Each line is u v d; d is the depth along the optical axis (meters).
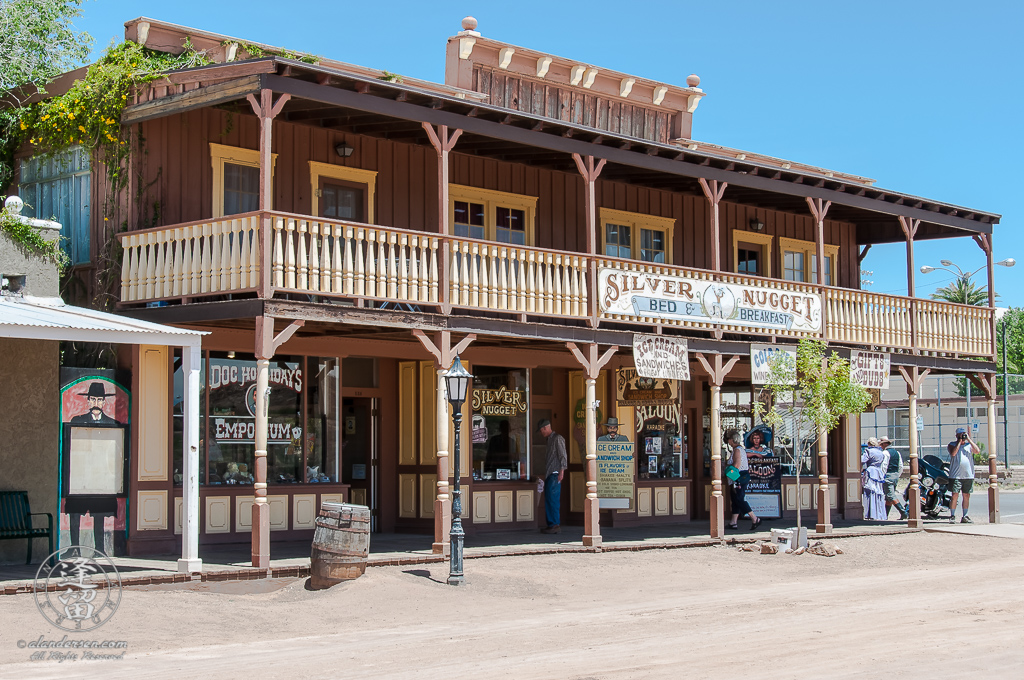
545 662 8.86
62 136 15.63
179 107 14.07
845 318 19.95
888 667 8.61
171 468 14.61
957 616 11.40
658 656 9.12
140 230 14.25
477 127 15.16
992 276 22.75
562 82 20.78
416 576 13.20
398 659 9.04
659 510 21.19
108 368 14.39
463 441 18.38
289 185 16.23
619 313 16.73
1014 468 40.53
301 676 8.29
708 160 17.84
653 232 21.22
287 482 16.12
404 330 15.02
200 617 10.73
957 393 50.91
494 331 15.30
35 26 18.70
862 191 20.16
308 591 12.43
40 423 13.64
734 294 18.27
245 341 15.62
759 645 9.65
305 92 13.42
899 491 29.16
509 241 18.84
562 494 20.53
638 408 21.06
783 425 17.98
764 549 16.91
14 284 13.95
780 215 23.25
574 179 19.92
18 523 13.27
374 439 18.38
